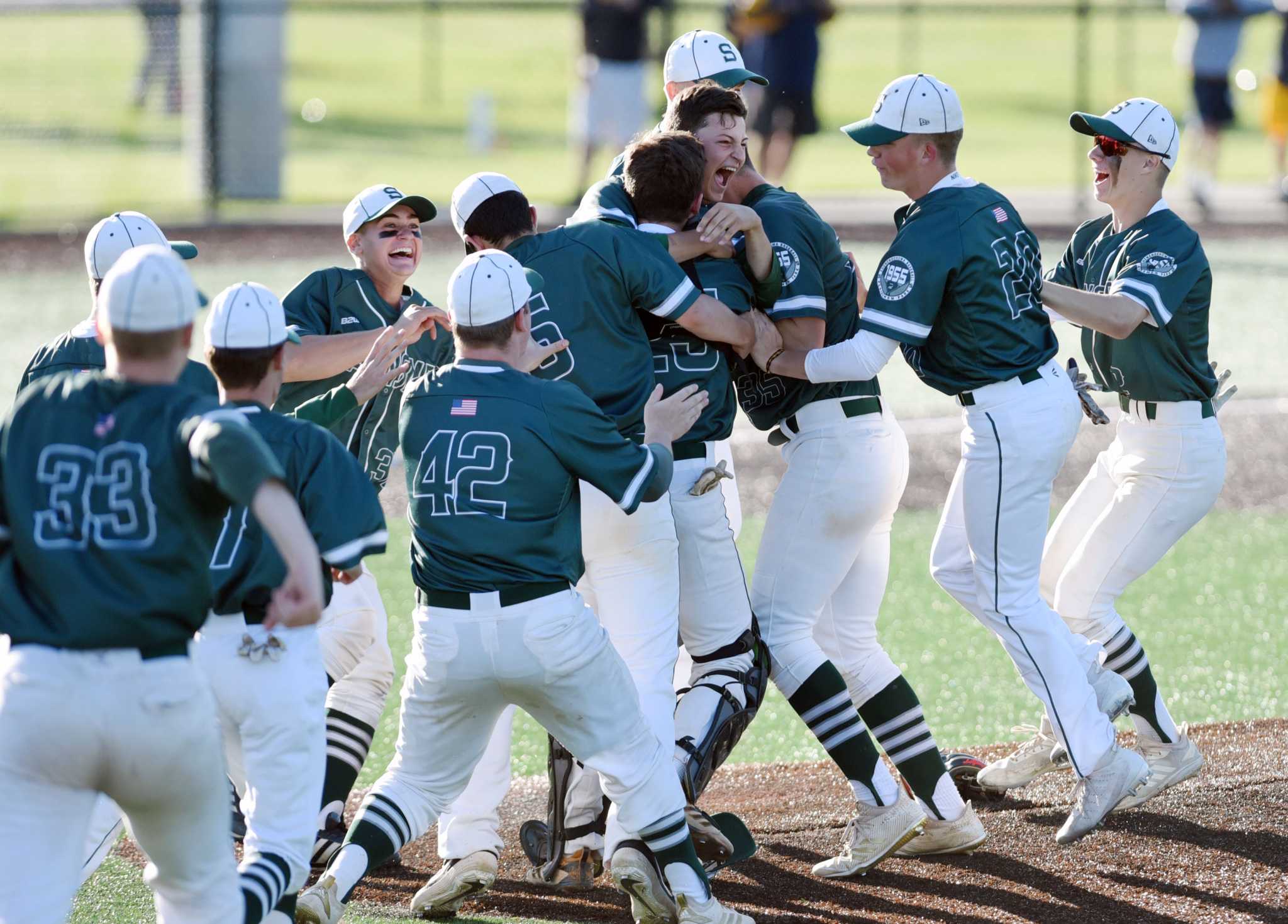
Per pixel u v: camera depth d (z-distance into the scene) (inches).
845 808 788.6
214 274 2092.8
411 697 611.2
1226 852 705.6
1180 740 769.6
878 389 731.4
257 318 556.7
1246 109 3833.7
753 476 1409.9
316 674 570.9
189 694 467.2
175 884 499.2
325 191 2743.6
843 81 3934.5
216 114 2628.0
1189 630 1038.4
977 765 793.6
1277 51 2689.5
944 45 4483.3
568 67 4116.6
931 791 712.4
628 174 685.9
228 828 502.6
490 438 588.4
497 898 697.6
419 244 767.7
